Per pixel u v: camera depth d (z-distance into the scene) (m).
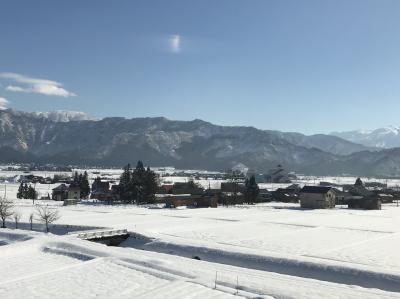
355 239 66.38
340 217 97.75
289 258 50.09
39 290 35.97
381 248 58.94
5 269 42.69
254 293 34.59
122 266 42.56
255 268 49.72
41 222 80.06
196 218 92.81
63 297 34.34
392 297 34.56
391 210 120.00
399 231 74.94
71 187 151.75
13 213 81.88
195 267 44.38
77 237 60.34
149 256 49.34
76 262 45.47
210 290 34.88
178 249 57.78
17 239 57.62
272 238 66.88
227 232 72.81
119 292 35.22
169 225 80.19
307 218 94.88
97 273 40.38
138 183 133.88
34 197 144.88
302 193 124.38
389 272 43.94
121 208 115.62
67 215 95.88
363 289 37.50
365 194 148.00
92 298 34.00
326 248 58.84
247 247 59.38
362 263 49.84
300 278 40.94
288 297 33.44
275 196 155.88
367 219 93.94
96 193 155.12
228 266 45.75
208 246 56.94
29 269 42.81
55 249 50.31
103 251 48.16
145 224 81.06
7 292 35.50
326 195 121.62
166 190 155.00
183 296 33.59
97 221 85.25
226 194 138.75
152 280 38.09
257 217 96.00
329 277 45.19
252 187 141.50
